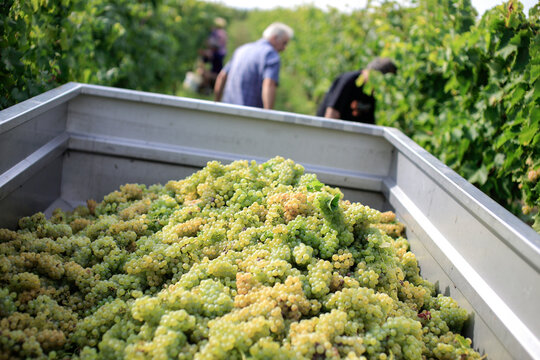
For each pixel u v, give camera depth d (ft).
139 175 11.72
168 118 11.48
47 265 7.30
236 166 9.60
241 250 8.04
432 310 7.55
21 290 6.96
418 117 14.93
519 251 5.88
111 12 19.93
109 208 9.94
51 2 11.69
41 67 11.44
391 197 10.84
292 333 6.21
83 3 13.23
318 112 17.78
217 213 8.84
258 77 18.72
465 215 7.59
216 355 5.74
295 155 11.61
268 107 18.61
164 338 5.82
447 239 8.16
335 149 11.57
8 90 10.32
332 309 6.53
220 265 7.27
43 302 6.86
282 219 8.27
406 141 10.25
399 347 6.49
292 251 7.66
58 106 10.77
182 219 8.78
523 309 5.93
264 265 7.18
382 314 6.78
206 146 11.62
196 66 52.65
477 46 11.89
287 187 8.99
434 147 14.06
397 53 16.08
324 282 6.95
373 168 11.66
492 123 11.59
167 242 8.22
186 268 7.68
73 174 11.68
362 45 27.86
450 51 12.55
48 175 10.64
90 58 15.75
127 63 19.80
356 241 8.16
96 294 7.31
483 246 6.99
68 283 7.61
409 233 9.67
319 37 44.19
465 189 7.44
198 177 9.53
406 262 8.68
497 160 11.46
